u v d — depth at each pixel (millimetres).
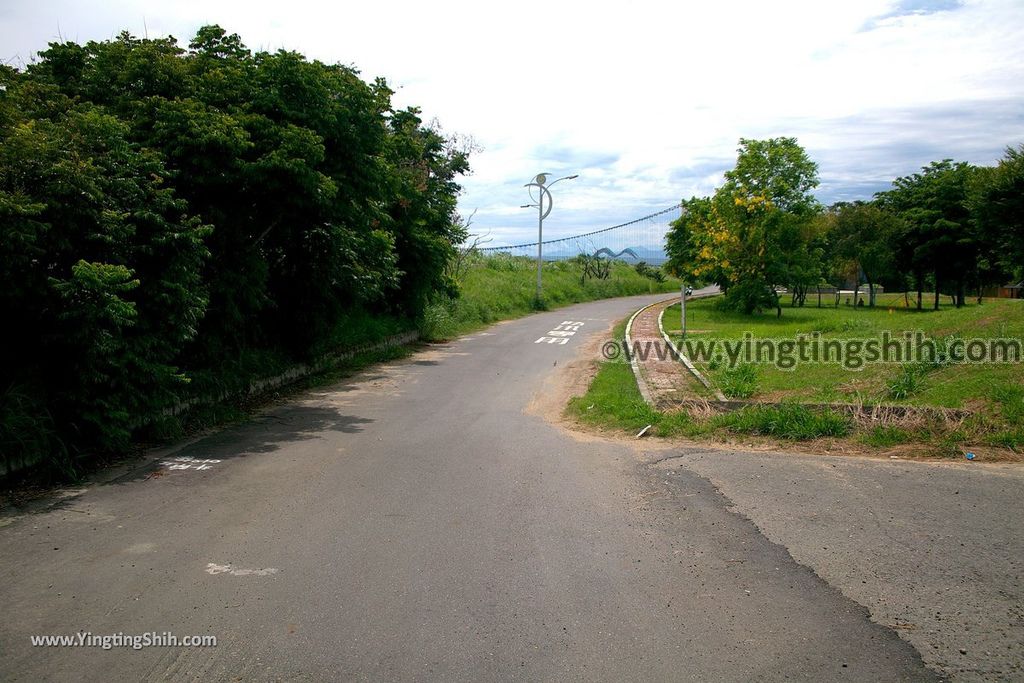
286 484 5914
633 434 7668
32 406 6062
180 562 4277
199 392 8641
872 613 3537
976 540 4375
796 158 23000
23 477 5910
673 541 4547
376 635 3391
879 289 45625
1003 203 16375
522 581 3982
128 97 8109
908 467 5910
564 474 6176
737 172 23406
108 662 3172
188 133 7926
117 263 6531
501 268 39219
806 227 24109
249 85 9148
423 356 15656
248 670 3100
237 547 4512
